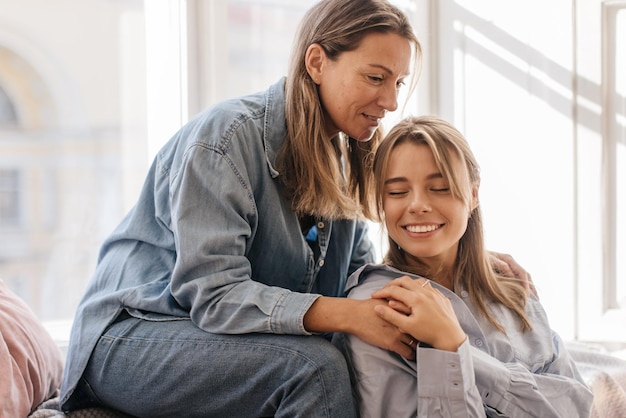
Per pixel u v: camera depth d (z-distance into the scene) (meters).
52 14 1.79
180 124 1.90
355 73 1.34
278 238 1.39
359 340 1.25
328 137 1.43
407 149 1.35
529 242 2.18
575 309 2.15
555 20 2.12
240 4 1.98
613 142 2.13
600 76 2.10
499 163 2.21
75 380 1.32
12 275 1.81
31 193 1.82
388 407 1.23
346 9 1.35
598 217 2.13
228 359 1.22
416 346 1.22
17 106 1.78
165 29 1.90
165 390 1.26
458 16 2.24
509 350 1.38
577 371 1.45
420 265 1.41
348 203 1.43
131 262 1.40
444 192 1.34
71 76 1.83
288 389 1.18
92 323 1.35
